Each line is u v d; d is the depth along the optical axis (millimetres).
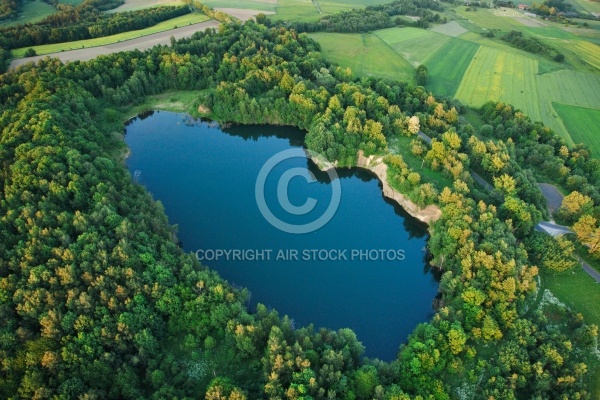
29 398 70188
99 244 93500
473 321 90562
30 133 126375
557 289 101750
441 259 110438
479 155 135500
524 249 103688
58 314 79375
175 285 90375
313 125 161125
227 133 176625
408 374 80562
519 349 82625
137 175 145875
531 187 121562
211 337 84688
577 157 138250
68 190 108688
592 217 108688
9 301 82312
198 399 76438
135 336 80500
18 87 156250
